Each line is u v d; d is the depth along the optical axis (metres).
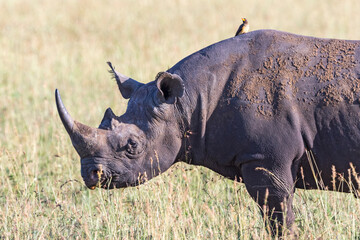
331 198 25.02
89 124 40.81
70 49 71.06
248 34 23.66
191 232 23.61
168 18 96.00
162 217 23.84
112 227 24.14
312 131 21.72
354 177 21.92
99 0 116.56
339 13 94.62
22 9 103.81
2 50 67.94
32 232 24.89
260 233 22.59
